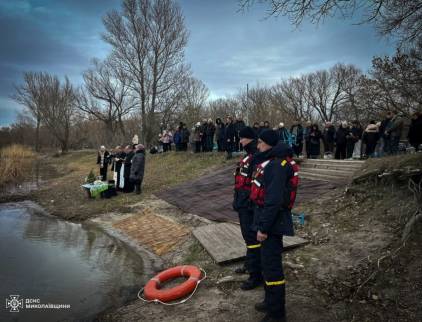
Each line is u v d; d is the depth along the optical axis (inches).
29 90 1670.8
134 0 1118.4
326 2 223.9
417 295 153.7
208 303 170.2
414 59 469.7
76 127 1871.3
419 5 225.0
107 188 473.7
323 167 410.0
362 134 487.8
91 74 1432.1
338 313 150.3
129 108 1445.6
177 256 252.4
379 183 273.1
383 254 189.2
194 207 374.3
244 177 176.6
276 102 1812.3
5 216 425.1
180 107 1259.2
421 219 199.0
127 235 322.7
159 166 695.7
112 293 200.1
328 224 248.4
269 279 139.6
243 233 178.5
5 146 1398.9
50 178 832.3
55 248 290.8
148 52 1150.3
